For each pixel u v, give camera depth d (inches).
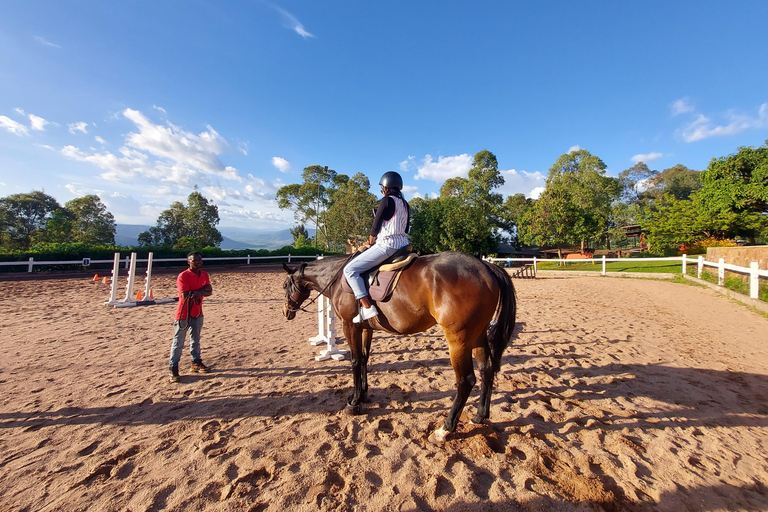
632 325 305.3
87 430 133.3
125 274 796.6
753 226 727.1
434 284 123.9
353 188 1551.4
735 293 411.2
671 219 832.9
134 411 149.4
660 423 135.4
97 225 1839.3
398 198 143.0
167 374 193.9
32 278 695.1
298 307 189.6
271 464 108.4
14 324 311.6
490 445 120.3
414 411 147.3
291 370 200.8
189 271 192.7
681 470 106.0
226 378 188.2
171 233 1958.7
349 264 139.3
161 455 116.3
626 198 2440.9
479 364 137.6
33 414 146.3
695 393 163.2
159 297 478.0
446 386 174.1
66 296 475.5
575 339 262.1
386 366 205.8
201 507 91.5
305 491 96.9
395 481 100.8
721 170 781.9
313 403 156.3
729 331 281.4
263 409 150.5
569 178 1635.1
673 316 341.7
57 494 97.0
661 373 189.6
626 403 152.8
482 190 1831.9
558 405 151.2
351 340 144.4
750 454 115.0
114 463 112.2
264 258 1187.9
